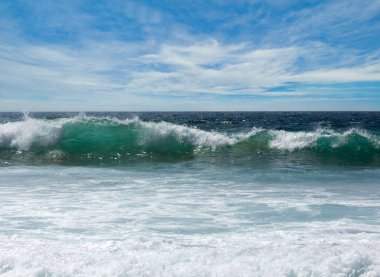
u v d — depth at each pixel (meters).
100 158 14.42
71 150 15.27
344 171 11.41
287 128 36.88
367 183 9.29
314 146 15.94
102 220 5.72
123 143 15.86
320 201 7.13
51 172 11.18
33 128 15.78
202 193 8.02
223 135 16.77
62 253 3.82
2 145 15.27
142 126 16.50
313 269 3.21
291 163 13.15
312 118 70.56
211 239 4.70
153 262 3.49
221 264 3.44
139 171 11.46
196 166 12.59
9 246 4.21
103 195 7.78
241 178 10.12
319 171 11.39
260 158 14.29
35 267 3.38
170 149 15.90
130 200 7.26
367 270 3.17
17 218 5.80
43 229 5.19
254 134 16.77
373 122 51.88
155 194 7.91
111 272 3.26
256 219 5.82
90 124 16.44
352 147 15.75
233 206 6.73
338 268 3.18
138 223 5.57
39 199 7.33
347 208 6.54
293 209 6.47
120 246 4.20
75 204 6.88
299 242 4.50
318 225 5.43
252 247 4.07
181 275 3.21
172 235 4.93
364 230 5.15
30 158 14.17
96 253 3.80
